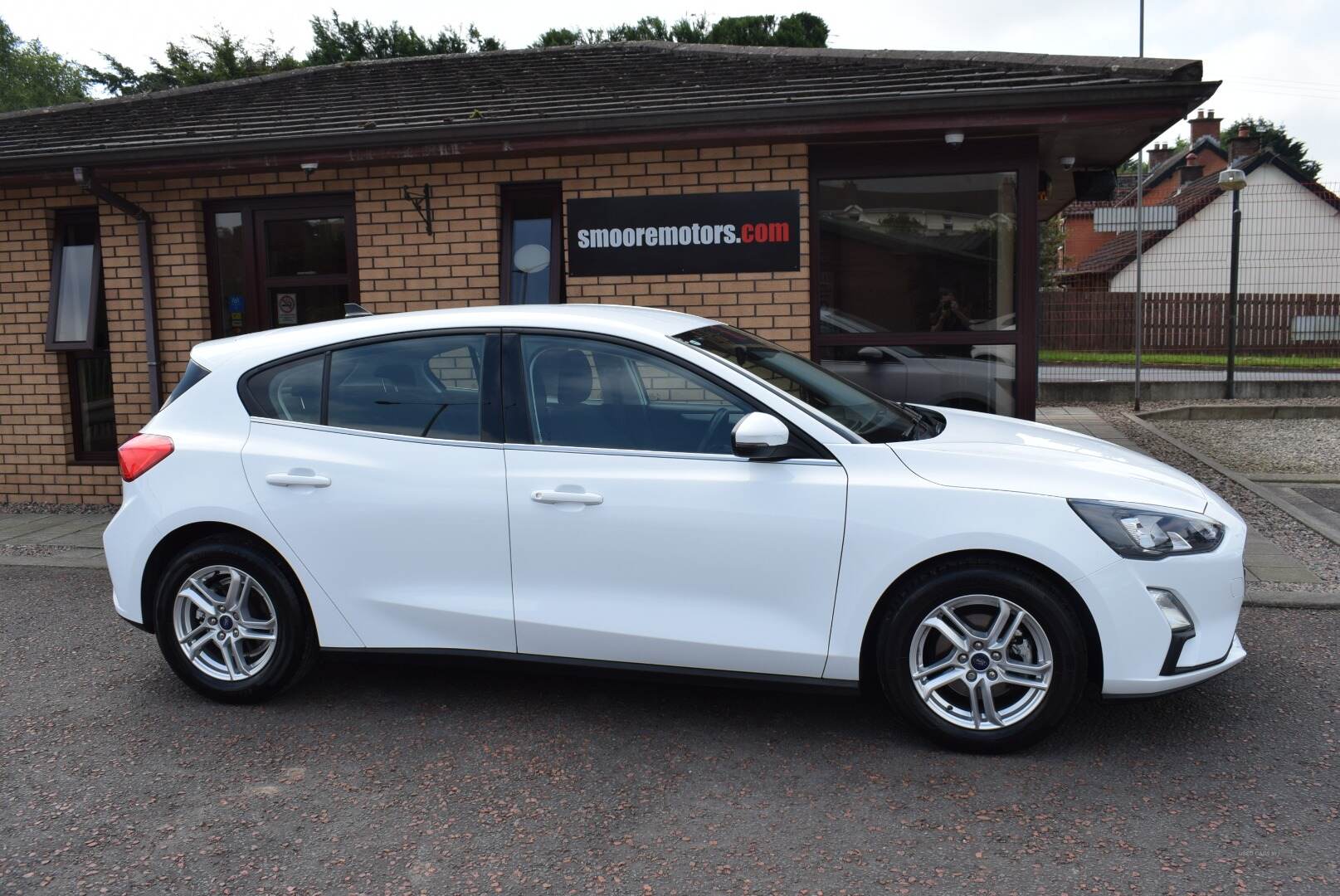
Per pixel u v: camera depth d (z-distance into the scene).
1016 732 3.58
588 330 3.98
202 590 4.26
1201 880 2.84
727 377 3.82
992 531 3.50
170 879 2.98
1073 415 13.43
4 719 4.23
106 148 7.79
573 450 3.89
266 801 3.47
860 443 3.73
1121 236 32.00
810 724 3.99
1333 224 15.17
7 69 52.69
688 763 3.67
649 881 2.91
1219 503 3.79
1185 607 3.50
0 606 5.91
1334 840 3.04
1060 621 3.49
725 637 3.74
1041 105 6.59
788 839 3.12
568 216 7.70
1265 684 4.30
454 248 7.96
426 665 4.10
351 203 8.20
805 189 7.41
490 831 3.22
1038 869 2.92
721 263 7.54
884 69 8.12
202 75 26.58
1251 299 15.60
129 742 3.98
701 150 7.51
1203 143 37.97
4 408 9.03
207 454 4.20
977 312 7.41
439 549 3.98
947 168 7.28
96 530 7.93
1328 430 11.48
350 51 28.92
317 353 4.25
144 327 8.48
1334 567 6.02
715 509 3.71
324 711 4.25
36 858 3.12
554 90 8.63
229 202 8.38
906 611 3.60
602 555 3.82
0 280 8.88
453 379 4.07
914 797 3.37
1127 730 3.86
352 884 2.94
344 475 4.05
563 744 3.87
